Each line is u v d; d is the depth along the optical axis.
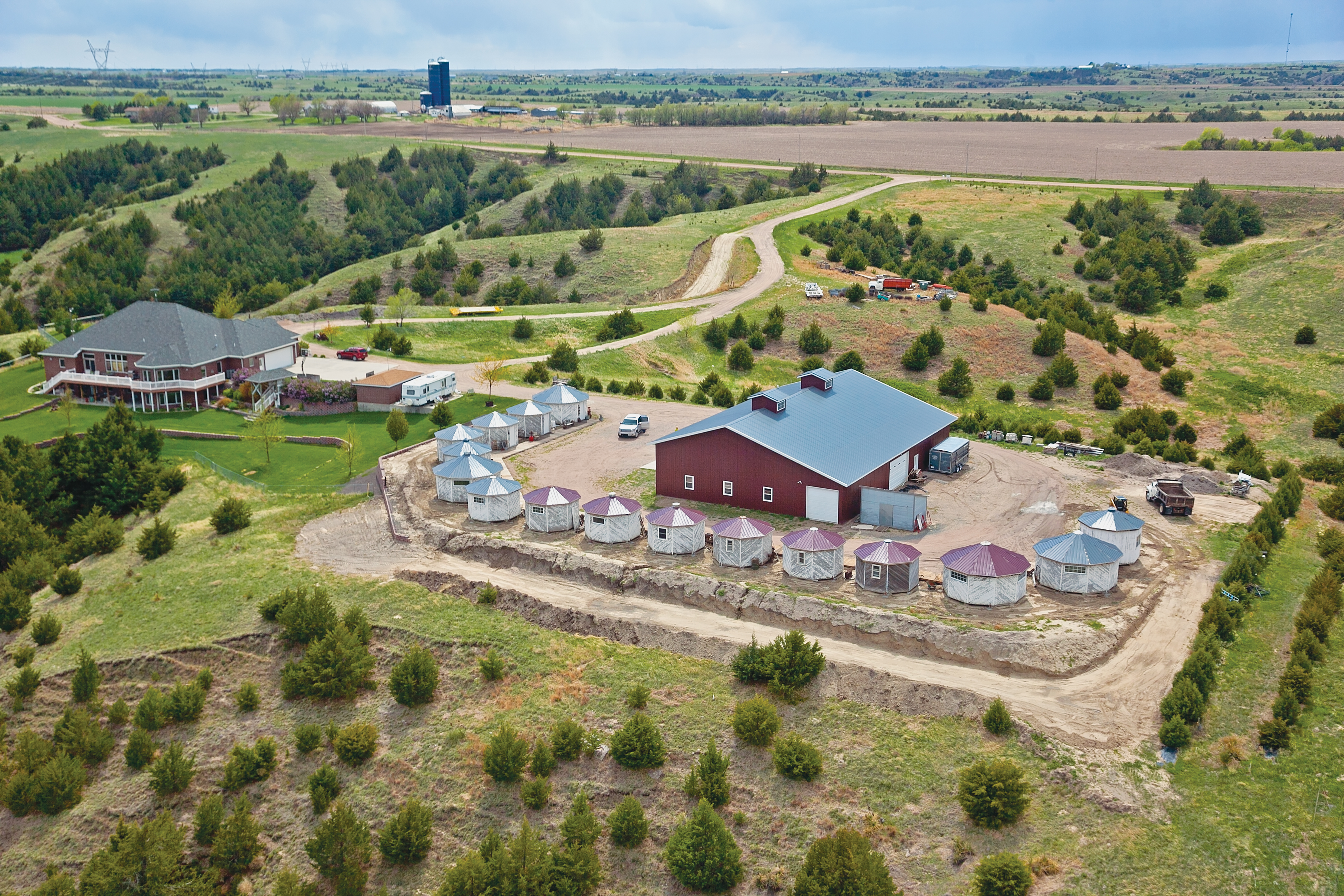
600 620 54.62
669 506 67.31
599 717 48.00
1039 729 44.38
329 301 162.38
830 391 77.62
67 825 47.34
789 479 66.44
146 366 94.62
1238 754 42.69
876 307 131.38
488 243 182.12
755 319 130.88
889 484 71.38
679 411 95.31
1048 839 39.53
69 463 78.06
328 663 51.34
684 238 179.88
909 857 39.69
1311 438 99.56
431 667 50.41
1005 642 49.38
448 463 71.81
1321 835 38.56
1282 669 48.62
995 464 79.31
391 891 42.00
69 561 68.75
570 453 81.88
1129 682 47.56
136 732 49.34
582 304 149.75
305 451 83.81
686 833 40.25
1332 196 189.25
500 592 57.97
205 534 68.44
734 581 56.72
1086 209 188.62
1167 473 75.75
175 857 43.12
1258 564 58.25
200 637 56.00
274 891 42.56
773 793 43.03
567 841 41.19
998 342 121.12
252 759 47.56
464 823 44.19
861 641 51.66
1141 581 57.16
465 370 109.75
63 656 56.47
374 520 68.81
